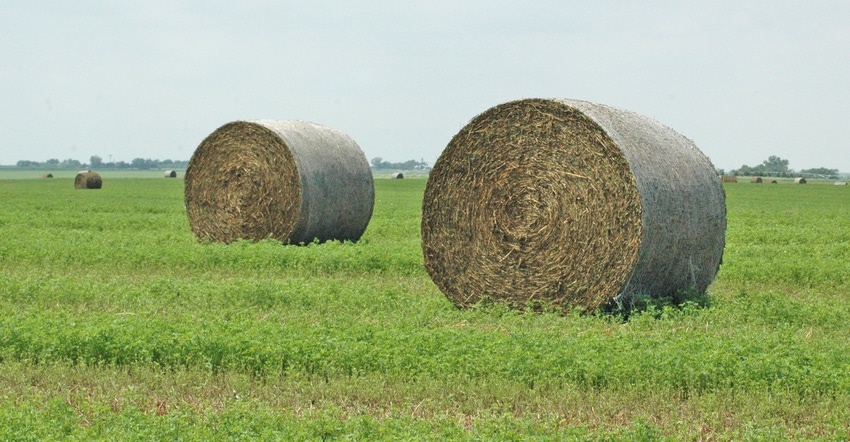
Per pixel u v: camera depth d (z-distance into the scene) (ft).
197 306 52.90
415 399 35.17
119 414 32.09
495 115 56.13
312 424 30.99
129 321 45.24
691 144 58.08
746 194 250.16
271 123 91.15
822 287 63.05
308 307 53.42
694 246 54.39
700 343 40.83
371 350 39.65
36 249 76.84
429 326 48.08
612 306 52.49
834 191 278.05
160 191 240.73
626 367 37.01
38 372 38.34
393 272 69.21
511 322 50.34
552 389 36.06
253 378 38.19
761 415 33.22
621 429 31.04
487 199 56.65
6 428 30.04
